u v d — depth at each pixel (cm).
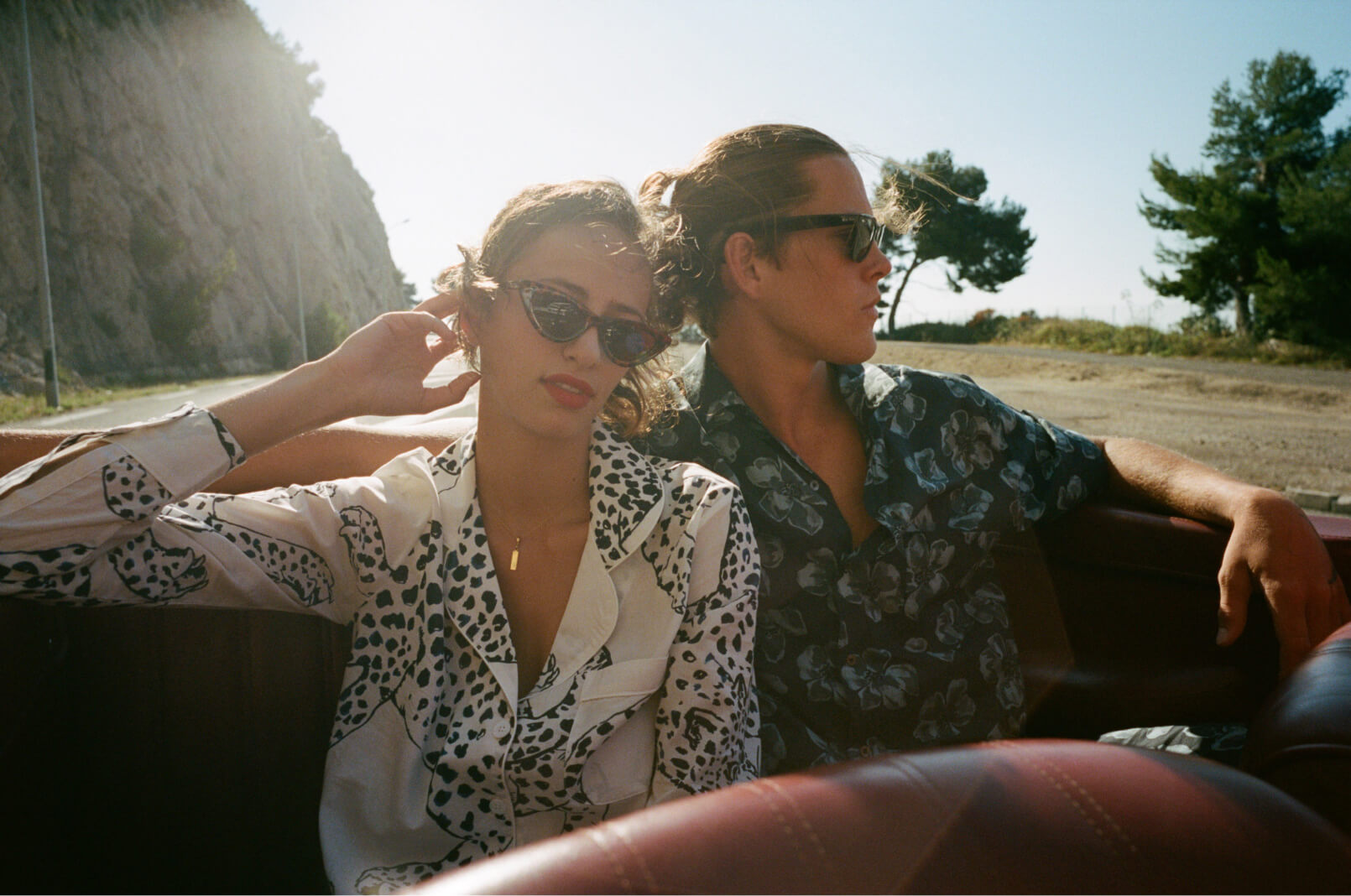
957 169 4306
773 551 147
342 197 6656
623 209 117
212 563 110
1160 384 1764
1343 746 66
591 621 116
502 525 121
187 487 107
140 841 127
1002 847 49
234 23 4669
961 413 161
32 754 110
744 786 54
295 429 116
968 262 4388
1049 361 2342
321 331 4562
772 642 146
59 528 100
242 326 4059
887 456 153
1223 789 53
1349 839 53
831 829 50
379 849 112
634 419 144
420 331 123
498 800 110
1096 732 160
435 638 113
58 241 3044
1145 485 161
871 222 146
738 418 153
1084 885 48
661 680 118
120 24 3625
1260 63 3169
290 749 129
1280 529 135
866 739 146
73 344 2945
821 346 150
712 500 122
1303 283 2706
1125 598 159
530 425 114
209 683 127
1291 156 3112
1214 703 150
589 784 114
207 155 4109
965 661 152
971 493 157
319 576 119
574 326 111
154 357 3328
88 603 105
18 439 129
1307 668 78
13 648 104
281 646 128
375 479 123
